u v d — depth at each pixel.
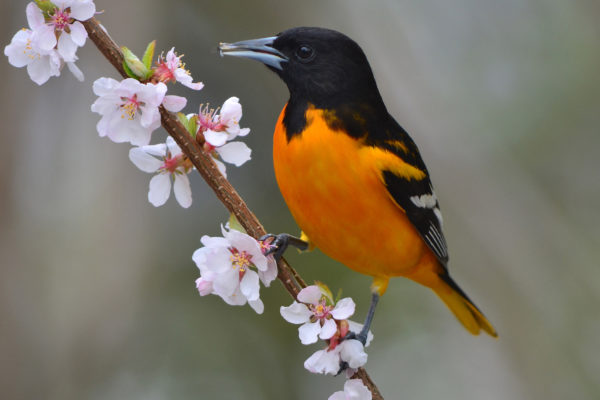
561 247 13.47
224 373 12.86
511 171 13.70
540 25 14.95
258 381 12.84
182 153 5.28
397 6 14.49
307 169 6.18
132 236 12.27
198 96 14.47
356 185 6.19
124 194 12.26
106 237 12.05
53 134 12.66
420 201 6.70
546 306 12.68
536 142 14.32
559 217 13.81
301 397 12.86
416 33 14.82
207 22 14.55
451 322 13.32
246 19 14.38
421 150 12.85
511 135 14.32
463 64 14.87
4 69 12.35
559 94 14.55
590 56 14.72
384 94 13.04
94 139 12.54
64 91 12.86
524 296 12.63
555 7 14.95
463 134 13.15
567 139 14.45
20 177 12.31
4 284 11.66
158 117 4.71
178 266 13.58
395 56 13.37
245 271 4.79
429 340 13.28
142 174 12.48
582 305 13.09
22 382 11.45
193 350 12.94
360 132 6.30
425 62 14.17
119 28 12.75
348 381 4.84
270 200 14.05
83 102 12.81
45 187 12.34
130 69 4.76
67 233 12.05
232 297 4.83
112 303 11.99
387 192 6.32
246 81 14.66
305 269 12.32
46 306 11.76
